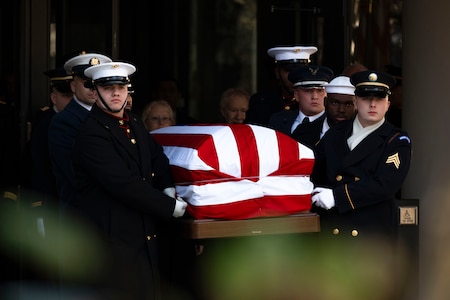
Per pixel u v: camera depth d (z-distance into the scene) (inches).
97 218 537.3
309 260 596.7
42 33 741.9
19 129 731.4
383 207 574.6
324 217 580.7
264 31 1072.2
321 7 844.0
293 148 557.6
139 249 542.9
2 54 738.2
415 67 676.7
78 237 542.0
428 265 664.4
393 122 743.7
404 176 564.1
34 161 617.6
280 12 960.9
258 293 598.5
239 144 546.0
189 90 1125.7
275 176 550.9
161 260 603.5
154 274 548.4
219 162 538.9
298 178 558.9
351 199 560.7
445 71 667.4
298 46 669.3
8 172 719.7
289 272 597.3
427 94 671.8
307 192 561.9
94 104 542.9
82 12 895.1
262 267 597.3
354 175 565.6
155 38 1063.0
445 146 668.1
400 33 842.8
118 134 537.3
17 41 737.0
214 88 1138.7
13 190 713.6
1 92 733.9
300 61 667.4
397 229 577.6
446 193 668.1
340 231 573.3
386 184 559.5
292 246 598.2
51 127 578.6
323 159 586.2
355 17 832.9
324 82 613.0
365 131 569.3
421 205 669.3
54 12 754.8
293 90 644.7
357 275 573.9
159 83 874.1
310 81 611.8
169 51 1097.4
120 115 543.2
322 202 563.2
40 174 614.5
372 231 571.2
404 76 684.7
